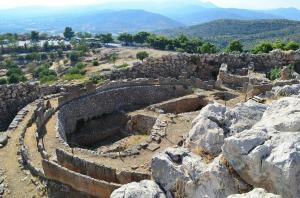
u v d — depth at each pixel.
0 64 150.38
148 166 27.62
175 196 17.73
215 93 45.34
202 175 17.31
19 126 33.84
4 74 127.75
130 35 195.25
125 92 46.47
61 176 24.81
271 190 15.69
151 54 135.62
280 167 15.16
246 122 22.22
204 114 23.08
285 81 39.78
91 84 44.16
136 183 18.41
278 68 51.09
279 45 66.19
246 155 16.45
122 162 28.94
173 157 19.19
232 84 47.88
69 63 151.50
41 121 34.84
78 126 41.72
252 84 42.28
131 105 46.72
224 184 16.78
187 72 54.47
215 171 17.11
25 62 164.12
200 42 136.00
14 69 128.38
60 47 195.88
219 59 54.41
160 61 54.22
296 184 14.90
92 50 174.62
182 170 18.08
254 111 23.09
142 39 193.88
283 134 16.83
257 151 16.14
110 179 24.92
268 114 20.98
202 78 54.78
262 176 15.91
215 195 16.72
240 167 16.77
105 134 41.38
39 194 24.80
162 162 18.64
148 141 33.22
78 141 39.47
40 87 43.22
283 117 19.56
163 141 33.19
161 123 36.84
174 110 44.00
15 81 99.88
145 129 41.00
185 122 37.38
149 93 47.44
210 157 20.30
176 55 54.25
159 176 18.66
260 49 66.44
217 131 21.42
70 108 40.38
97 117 43.94
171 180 18.09
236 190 16.59
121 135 41.81
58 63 154.00
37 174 26.19
